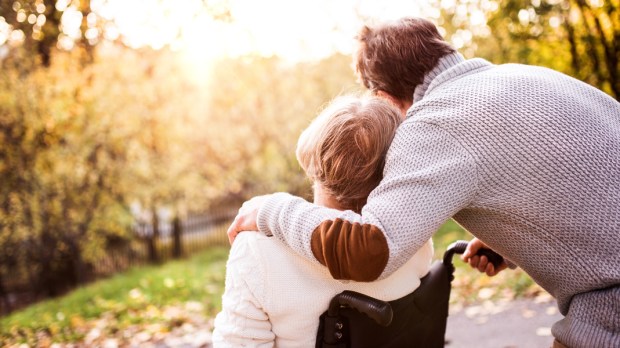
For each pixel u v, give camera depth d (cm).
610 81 573
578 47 589
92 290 677
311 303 136
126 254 1149
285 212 136
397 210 128
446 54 157
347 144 141
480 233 146
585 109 140
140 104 1012
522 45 625
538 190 132
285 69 1240
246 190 1431
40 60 793
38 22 665
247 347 137
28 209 862
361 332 135
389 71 159
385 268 127
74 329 483
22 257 896
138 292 618
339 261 127
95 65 874
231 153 1291
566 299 139
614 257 129
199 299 588
